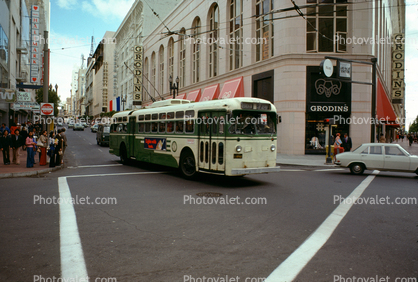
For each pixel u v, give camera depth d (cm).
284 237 514
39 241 487
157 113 1352
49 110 1759
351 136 2225
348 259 427
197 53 3525
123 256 430
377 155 1309
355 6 2231
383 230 556
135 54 5181
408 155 1263
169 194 859
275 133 1085
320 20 2261
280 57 2267
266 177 1227
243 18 2705
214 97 3002
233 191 915
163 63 4562
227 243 484
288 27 2241
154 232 534
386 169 1295
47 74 1791
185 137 1157
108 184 1016
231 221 603
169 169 1438
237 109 987
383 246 477
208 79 3203
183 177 1177
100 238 502
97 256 429
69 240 491
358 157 1339
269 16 2439
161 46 4603
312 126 2269
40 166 1434
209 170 1040
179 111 1199
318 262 416
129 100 6228
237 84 2662
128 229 550
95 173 1291
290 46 2234
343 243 488
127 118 1628
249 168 1005
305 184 1060
